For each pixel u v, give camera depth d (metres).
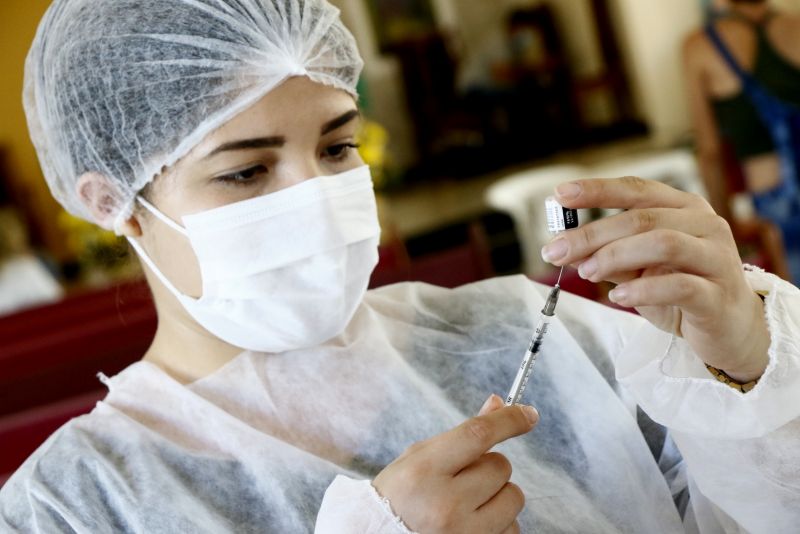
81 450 1.16
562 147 8.77
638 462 1.25
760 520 1.10
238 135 1.12
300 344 1.21
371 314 1.33
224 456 1.18
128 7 1.14
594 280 0.94
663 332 1.11
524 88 9.16
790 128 3.23
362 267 1.20
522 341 1.33
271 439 1.18
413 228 7.05
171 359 1.27
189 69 1.11
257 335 1.20
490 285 1.40
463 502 0.93
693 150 6.67
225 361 1.25
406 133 9.48
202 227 1.15
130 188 1.19
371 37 9.47
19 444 1.76
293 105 1.12
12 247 5.80
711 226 0.97
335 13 1.19
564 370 1.29
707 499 1.25
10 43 7.54
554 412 1.28
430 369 1.31
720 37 3.32
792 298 1.06
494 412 0.97
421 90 9.45
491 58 9.37
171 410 1.21
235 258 1.15
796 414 1.00
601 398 1.27
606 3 8.59
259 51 1.10
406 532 0.92
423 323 1.36
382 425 1.23
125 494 1.12
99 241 4.19
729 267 0.97
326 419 1.22
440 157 9.28
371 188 1.22
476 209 7.12
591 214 4.54
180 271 1.20
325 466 1.17
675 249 0.93
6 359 2.51
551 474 1.24
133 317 2.50
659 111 8.32
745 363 1.02
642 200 0.97
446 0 9.71
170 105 1.12
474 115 9.26
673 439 1.20
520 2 9.75
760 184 3.32
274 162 1.15
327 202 1.15
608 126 8.74
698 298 0.93
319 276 1.16
